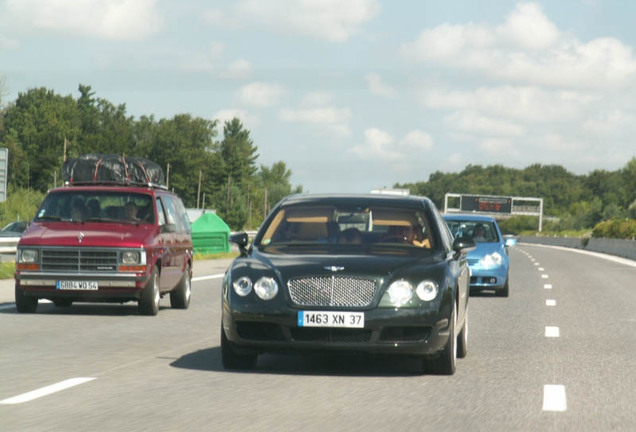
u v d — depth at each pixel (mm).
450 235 17562
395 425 10594
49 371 14391
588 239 109375
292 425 10484
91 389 12781
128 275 22875
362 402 12055
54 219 24188
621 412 11594
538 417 11203
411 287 14188
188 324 21672
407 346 14055
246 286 14242
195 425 10414
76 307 25703
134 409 11352
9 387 12891
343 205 16312
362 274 14117
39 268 22938
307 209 16281
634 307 27781
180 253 25703
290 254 14906
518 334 20719
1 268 36312
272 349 14102
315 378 14055
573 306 28031
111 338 18812
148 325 21344
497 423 10805
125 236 23219
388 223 15906
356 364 15672
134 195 24688
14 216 117688
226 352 14688
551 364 16000
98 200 24547
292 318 13953
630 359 16719
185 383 13383
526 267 54281
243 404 11766
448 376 14539
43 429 10117
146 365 15156
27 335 19078
